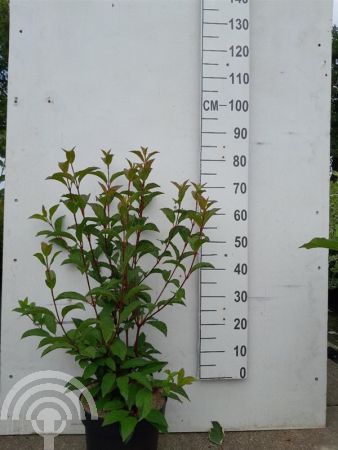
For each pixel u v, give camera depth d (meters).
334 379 2.63
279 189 2.01
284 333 2.04
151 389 1.49
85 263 1.64
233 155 1.95
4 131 4.92
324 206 2.03
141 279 1.85
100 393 1.64
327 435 2.00
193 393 2.00
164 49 1.95
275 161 2.01
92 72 1.92
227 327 1.97
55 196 1.92
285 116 2.01
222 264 1.97
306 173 2.03
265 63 1.99
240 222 1.97
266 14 1.99
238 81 1.94
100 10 1.92
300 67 2.01
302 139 2.02
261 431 2.03
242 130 1.95
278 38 2.00
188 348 1.99
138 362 1.59
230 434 2.00
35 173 1.91
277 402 2.04
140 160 1.94
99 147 1.93
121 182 1.94
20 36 1.88
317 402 2.06
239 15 1.94
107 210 1.86
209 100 1.94
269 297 2.03
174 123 1.96
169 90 1.96
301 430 2.04
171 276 1.79
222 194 1.96
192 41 1.96
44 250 1.54
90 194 1.80
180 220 1.74
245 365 1.98
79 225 1.59
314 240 1.52
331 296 4.55
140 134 1.95
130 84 1.94
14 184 1.90
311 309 2.04
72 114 1.92
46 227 1.92
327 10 2.01
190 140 1.97
